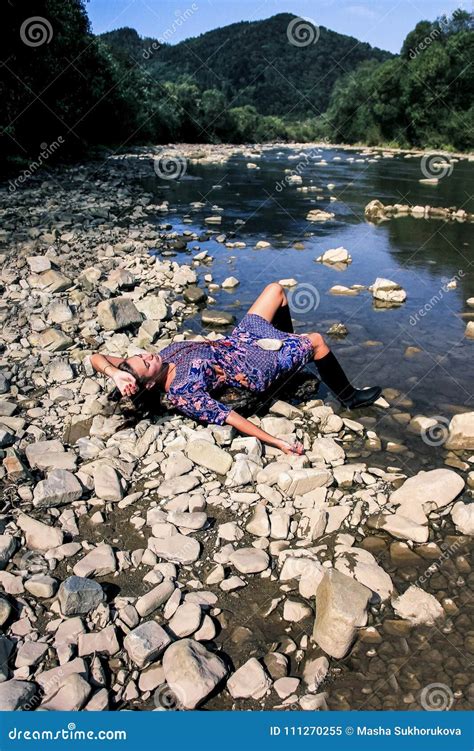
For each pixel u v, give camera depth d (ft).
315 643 7.99
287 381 14.61
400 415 13.41
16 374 14.84
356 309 19.97
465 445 12.10
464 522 9.94
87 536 9.84
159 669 7.61
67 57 60.85
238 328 13.51
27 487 10.64
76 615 8.29
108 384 14.29
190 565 9.29
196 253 26.89
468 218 35.76
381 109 118.83
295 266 25.11
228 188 48.37
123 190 43.24
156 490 10.93
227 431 11.97
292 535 9.87
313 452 12.00
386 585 8.77
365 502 10.57
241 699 7.34
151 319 18.26
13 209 32.78
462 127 104.37
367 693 7.39
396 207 38.04
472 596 8.69
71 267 22.61
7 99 51.26
